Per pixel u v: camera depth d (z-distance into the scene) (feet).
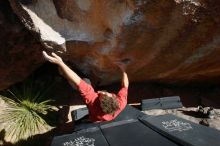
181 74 14.53
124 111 10.39
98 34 12.10
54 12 11.33
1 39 13.11
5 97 16.55
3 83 15.69
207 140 7.64
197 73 14.32
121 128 8.71
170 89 16.51
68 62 14.37
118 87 16.43
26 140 15.49
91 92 10.07
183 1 9.02
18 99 16.38
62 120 15.55
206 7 9.11
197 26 10.12
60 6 11.20
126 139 8.02
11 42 13.29
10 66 14.52
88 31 12.05
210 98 15.79
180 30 10.50
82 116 12.70
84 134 8.57
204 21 9.78
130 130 8.53
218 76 14.70
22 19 11.17
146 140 7.89
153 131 8.39
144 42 11.64
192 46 11.48
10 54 13.89
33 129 15.79
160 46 11.77
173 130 8.26
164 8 9.46
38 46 13.62
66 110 15.89
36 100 16.83
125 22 10.49
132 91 16.31
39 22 11.21
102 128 8.83
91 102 9.92
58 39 11.87
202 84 16.17
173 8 9.40
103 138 8.26
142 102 14.48
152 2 9.25
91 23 11.73
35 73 17.51
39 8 11.00
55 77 17.65
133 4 9.54
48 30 11.52
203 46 11.38
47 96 16.98
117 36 11.41
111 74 14.93
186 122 8.75
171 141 7.77
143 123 8.99
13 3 10.78
